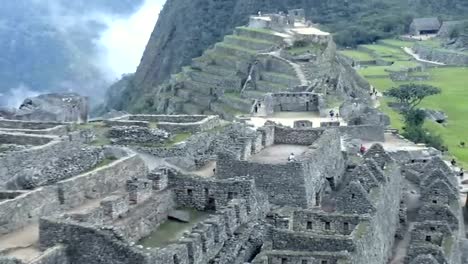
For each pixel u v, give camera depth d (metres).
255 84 172.25
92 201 43.94
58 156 49.12
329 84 164.00
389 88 191.00
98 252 35.66
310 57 176.25
